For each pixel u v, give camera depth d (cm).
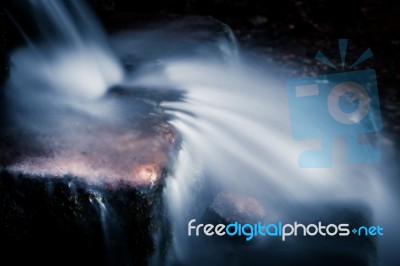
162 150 269
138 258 259
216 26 523
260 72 684
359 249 317
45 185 242
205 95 377
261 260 309
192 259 305
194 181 307
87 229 247
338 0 890
